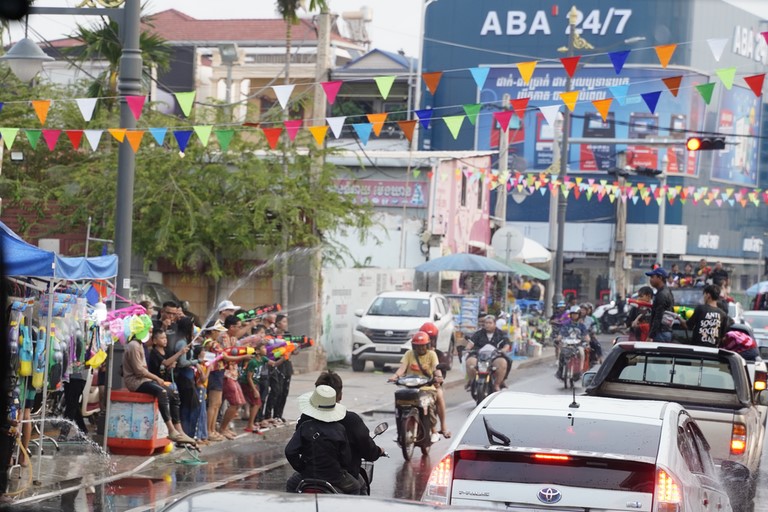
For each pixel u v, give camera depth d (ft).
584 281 447.83
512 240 222.69
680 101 450.30
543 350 257.96
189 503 30.32
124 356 97.45
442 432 105.40
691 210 455.22
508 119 91.91
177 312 101.19
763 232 501.56
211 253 168.76
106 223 165.99
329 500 30.32
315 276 172.55
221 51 277.03
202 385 104.78
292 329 172.86
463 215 273.95
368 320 183.52
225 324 112.06
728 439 73.26
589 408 49.60
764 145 501.97
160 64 184.85
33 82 189.98
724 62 475.31
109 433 96.12
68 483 82.79
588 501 43.57
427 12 459.32
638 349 83.76
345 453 57.26
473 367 135.44
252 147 171.32
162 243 158.71
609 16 449.89
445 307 194.80
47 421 96.12
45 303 85.51
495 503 44.34
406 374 104.12
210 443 106.73
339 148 173.88
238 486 84.69
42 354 82.38
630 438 46.34
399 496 82.28
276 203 161.07
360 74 375.04
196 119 175.11
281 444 110.73
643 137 445.78
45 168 181.88
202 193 164.66
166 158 164.55
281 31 409.08
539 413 48.80
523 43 452.35
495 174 256.32
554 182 254.27
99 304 91.30
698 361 83.66
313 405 57.57
